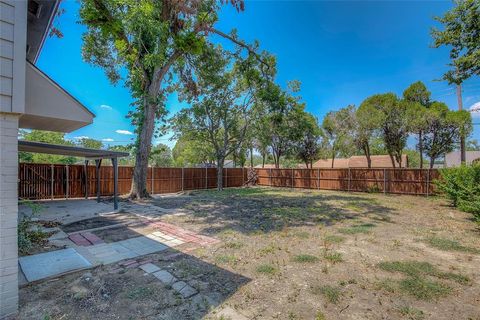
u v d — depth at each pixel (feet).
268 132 57.47
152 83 35.01
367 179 47.65
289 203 32.42
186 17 30.09
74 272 10.57
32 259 11.82
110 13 28.91
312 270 11.16
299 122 52.85
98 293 8.87
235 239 15.96
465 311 8.07
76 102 10.01
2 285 7.27
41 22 11.12
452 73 23.61
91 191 37.50
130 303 8.29
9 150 7.35
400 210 27.32
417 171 41.81
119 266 11.36
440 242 15.19
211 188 57.82
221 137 59.00
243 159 76.89
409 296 8.95
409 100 51.60
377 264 11.84
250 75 42.42
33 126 14.67
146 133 35.04
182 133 53.78
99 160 32.09
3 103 7.17
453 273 10.85
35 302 8.19
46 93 9.30
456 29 22.08
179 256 12.81
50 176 33.96
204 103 50.67
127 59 31.78
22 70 7.57
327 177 53.11
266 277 10.41
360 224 20.35
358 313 7.89
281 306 8.25
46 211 24.81
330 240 15.71
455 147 46.52
